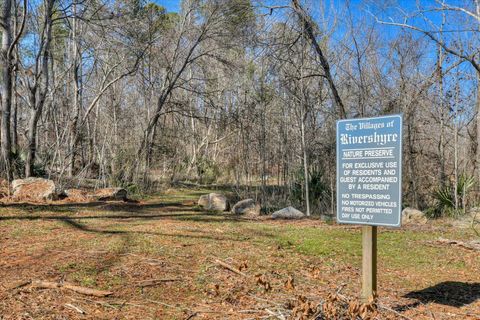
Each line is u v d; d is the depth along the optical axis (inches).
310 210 542.9
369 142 173.3
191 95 1256.2
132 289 197.6
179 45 1098.1
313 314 164.1
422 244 331.3
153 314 170.6
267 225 400.5
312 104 641.0
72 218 395.5
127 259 245.0
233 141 1019.3
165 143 1085.1
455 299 205.8
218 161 1186.6
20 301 176.4
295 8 555.8
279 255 271.7
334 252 289.0
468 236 369.7
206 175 1048.8
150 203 575.8
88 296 187.2
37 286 193.8
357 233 362.0
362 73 645.3
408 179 611.2
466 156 591.8
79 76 1048.2
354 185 177.3
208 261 248.1
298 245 306.7
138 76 1234.0
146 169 775.7
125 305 178.7
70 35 989.8
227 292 197.6
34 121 655.1
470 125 648.4
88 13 826.8
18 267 223.0
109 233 321.7
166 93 971.9
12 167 629.9
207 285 206.5
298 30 563.5
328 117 644.7
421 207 577.9
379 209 171.3
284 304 182.5
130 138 927.0
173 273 222.8
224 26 884.0
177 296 191.6
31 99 668.1
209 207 525.3
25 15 641.0
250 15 763.4
